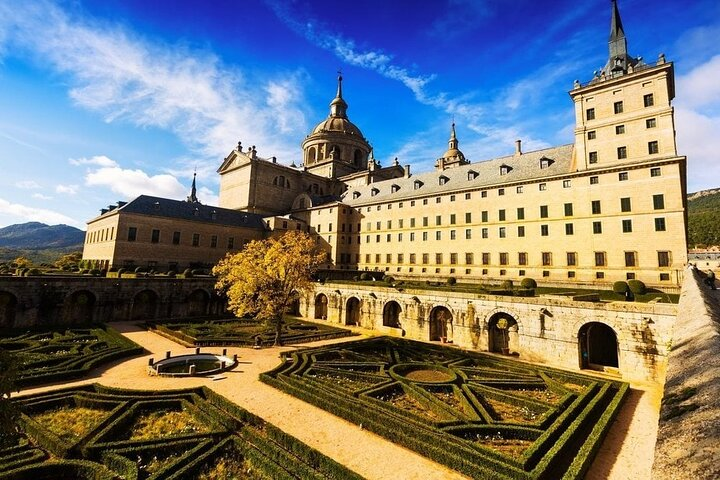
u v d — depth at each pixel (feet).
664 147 153.89
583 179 173.88
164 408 67.67
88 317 146.61
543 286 176.65
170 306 167.63
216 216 263.08
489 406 73.15
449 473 48.80
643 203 156.56
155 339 124.98
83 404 67.92
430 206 235.61
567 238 176.14
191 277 183.73
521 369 99.04
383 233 261.65
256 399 72.18
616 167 163.02
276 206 315.37
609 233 163.94
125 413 62.44
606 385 81.51
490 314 121.80
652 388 86.63
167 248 231.09
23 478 45.85
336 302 173.99
